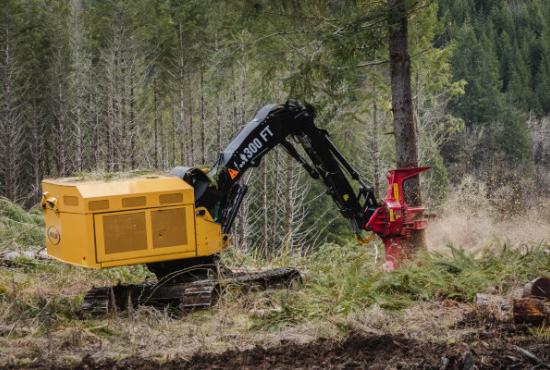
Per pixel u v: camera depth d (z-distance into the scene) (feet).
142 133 160.66
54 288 34.68
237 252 44.83
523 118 230.48
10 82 160.15
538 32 322.55
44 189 30.07
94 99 163.63
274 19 39.86
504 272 29.19
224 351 22.22
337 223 138.72
